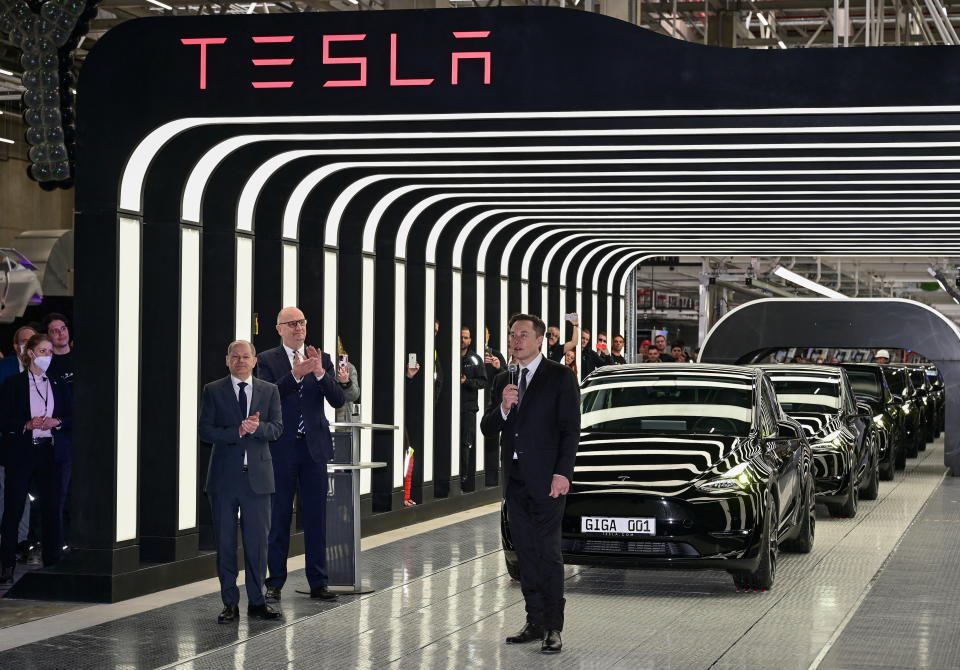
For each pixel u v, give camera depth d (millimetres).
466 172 12070
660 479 9133
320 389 8992
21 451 9961
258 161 10602
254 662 7070
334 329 12609
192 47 9312
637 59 8977
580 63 9008
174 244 9906
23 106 11359
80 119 9414
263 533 8336
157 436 9953
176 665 6988
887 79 8773
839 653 7359
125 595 9156
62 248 16219
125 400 9430
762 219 15906
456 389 15648
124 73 9375
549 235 18188
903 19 23484
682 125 9539
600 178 12500
